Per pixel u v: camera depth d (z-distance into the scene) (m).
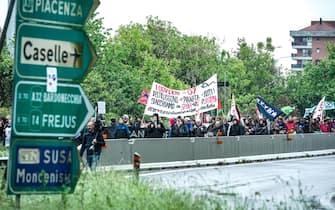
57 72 16.66
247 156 46.78
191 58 108.38
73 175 16.88
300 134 53.75
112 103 69.94
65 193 16.70
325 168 39.88
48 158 16.61
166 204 17.67
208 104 46.78
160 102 44.94
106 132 39.25
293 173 36.16
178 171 36.81
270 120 53.78
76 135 16.88
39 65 16.50
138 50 88.50
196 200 18.80
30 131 16.42
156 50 107.06
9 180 16.20
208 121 55.88
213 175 34.31
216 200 19.45
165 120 69.69
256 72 124.50
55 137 16.67
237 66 114.12
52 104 16.62
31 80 16.42
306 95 125.31
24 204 17.02
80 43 16.89
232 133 46.66
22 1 16.33
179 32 109.88
